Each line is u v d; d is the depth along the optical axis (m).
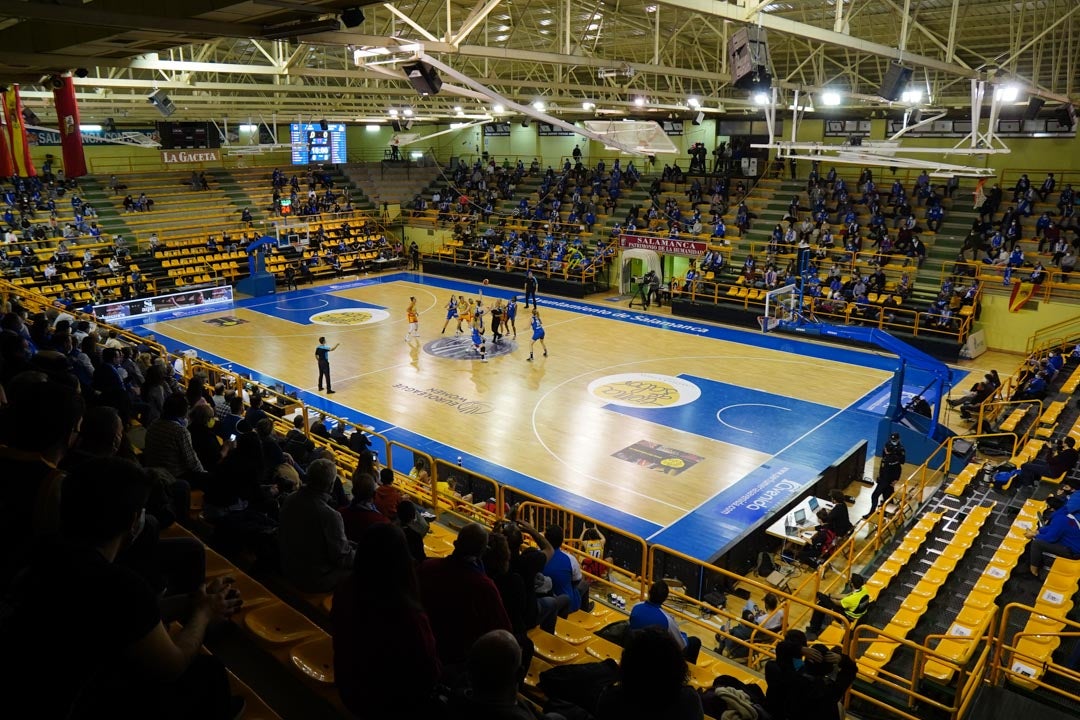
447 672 4.39
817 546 14.76
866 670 9.52
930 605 11.45
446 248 46.75
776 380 26.48
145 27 8.38
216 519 6.85
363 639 3.54
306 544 5.55
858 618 11.34
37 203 41.44
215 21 8.98
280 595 5.95
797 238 36.91
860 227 36.28
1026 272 30.64
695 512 17.30
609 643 6.84
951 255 33.62
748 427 22.22
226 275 41.94
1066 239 30.77
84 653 2.44
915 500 17.09
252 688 4.84
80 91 25.41
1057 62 23.95
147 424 9.92
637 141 20.45
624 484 18.66
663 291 37.97
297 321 34.47
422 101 35.31
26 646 2.43
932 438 19.80
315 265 44.41
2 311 16.39
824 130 40.66
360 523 6.29
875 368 28.00
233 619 5.42
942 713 8.75
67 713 2.44
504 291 41.12
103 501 2.60
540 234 44.94
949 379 19.84
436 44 13.48
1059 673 8.48
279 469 8.23
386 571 3.55
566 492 18.20
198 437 8.53
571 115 43.72
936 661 9.70
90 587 2.48
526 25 27.31
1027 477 15.97
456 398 24.42
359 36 12.17
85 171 14.15
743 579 9.53
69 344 11.74
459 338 31.56
